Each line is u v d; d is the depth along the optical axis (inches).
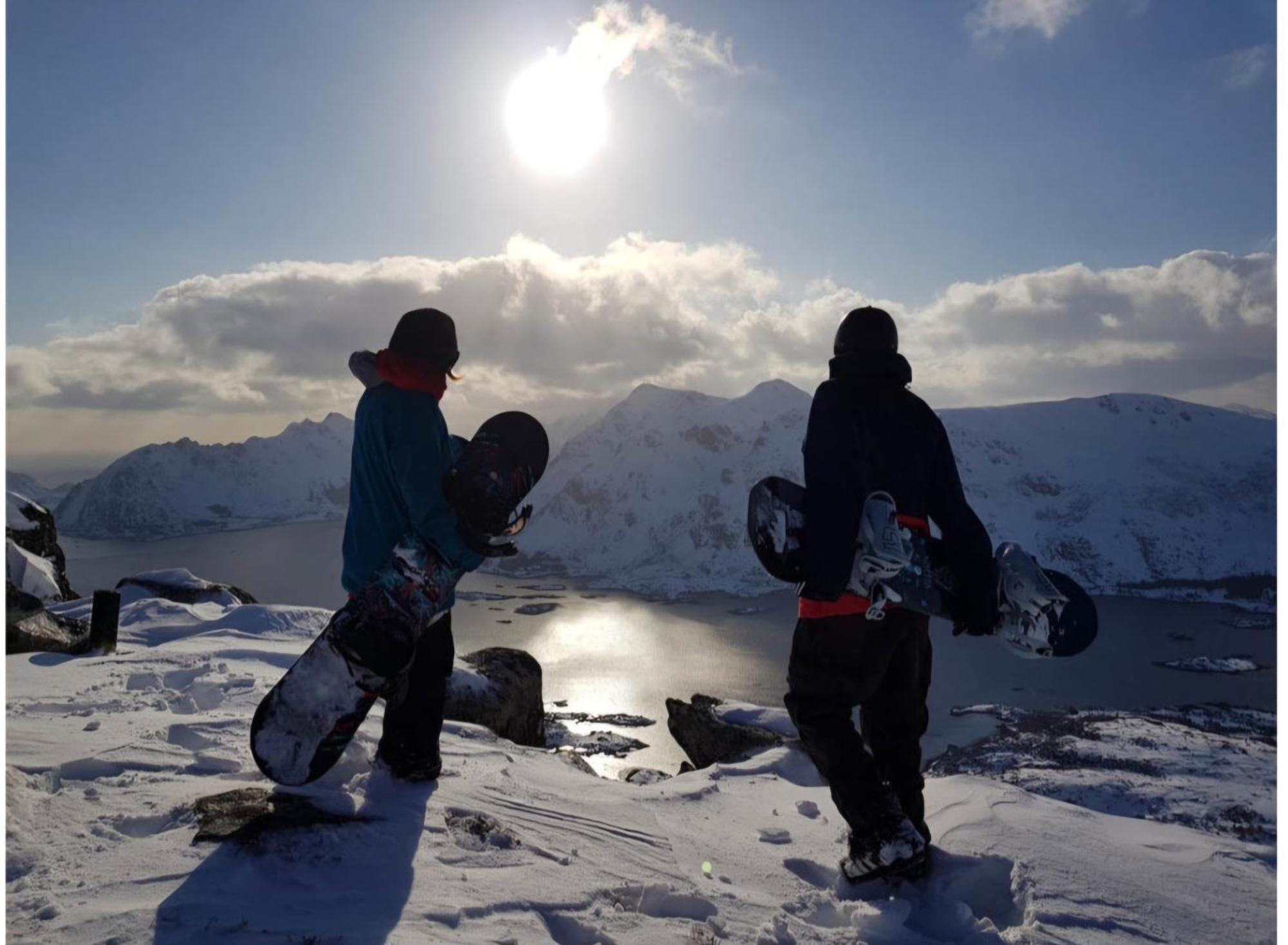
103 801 117.5
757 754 233.5
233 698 214.5
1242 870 123.8
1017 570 124.4
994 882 117.6
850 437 119.3
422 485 121.5
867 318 125.1
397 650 115.7
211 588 489.4
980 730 3575.3
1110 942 101.2
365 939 84.2
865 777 116.1
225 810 112.9
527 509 125.6
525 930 91.8
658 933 96.0
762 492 116.6
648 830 133.3
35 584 478.3
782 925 101.5
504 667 274.4
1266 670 5462.6
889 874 114.2
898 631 120.3
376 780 132.7
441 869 104.6
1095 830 135.5
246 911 89.1
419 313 130.6
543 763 167.9
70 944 80.8
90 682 228.4
